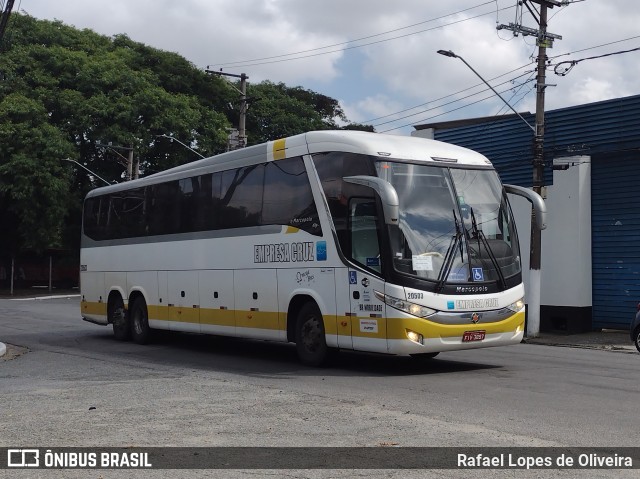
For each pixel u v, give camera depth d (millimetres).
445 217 12195
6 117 43094
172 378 12227
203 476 6328
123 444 7465
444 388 10750
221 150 47781
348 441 7453
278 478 6238
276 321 13867
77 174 47375
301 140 13477
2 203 45531
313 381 11609
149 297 17922
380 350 11742
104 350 17266
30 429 8242
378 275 11750
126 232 18969
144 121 46000
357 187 12219
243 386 11180
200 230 16078
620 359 14930
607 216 22094
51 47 47094
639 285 21281
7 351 17234
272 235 13977
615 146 21734
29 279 54000
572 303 22250
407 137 13117
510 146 24594
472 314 11969
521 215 23812
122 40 51219
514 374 12266
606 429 7941
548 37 21109
